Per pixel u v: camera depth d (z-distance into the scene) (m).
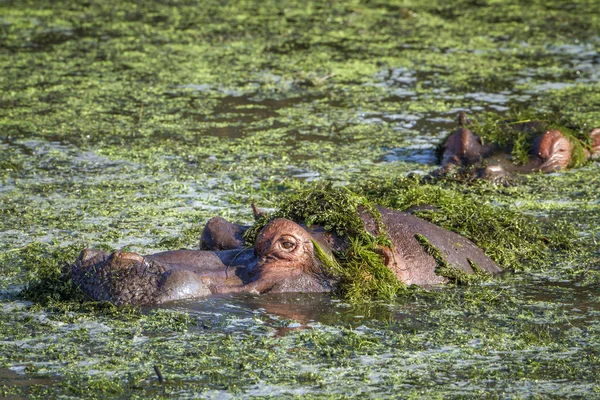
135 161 41.59
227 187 37.97
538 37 67.06
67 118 48.44
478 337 24.14
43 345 23.22
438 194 31.69
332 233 26.83
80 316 24.58
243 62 60.06
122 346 23.14
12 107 50.28
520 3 79.56
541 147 42.03
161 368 22.08
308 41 65.81
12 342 23.38
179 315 24.44
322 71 57.75
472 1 80.50
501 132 43.44
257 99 52.28
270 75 57.00
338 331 24.19
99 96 52.56
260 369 22.06
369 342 23.61
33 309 25.17
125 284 24.92
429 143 44.94
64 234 32.22
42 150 43.16
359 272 26.20
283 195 36.81
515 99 52.06
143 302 24.86
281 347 23.20
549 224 33.75
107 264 25.20
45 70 57.97
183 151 43.12
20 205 35.53
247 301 25.36
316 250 26.09
